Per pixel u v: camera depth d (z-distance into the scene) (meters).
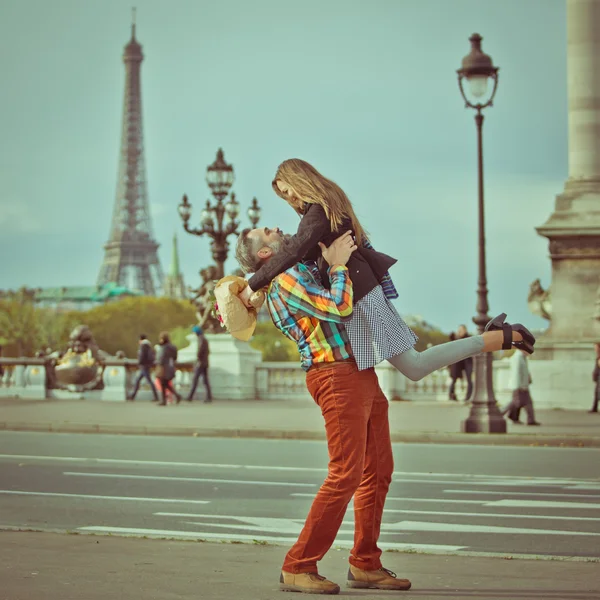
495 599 8.74
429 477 20.47
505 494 17.77
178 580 9.45
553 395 39.78
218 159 52.50
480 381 29.84
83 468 22.17
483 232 30.55
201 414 38.59
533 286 41.44
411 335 8.78
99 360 50.59
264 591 8.94
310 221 8.55
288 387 50.62
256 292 8.77
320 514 8.81
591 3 41.16
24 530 12.98
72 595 8.74
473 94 31.16
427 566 10.52
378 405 8.96
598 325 39.97
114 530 13.59
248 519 14.90
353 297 8.66
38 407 42.75
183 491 18.17
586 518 14.95
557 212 40.53
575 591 9.12
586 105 41.12
